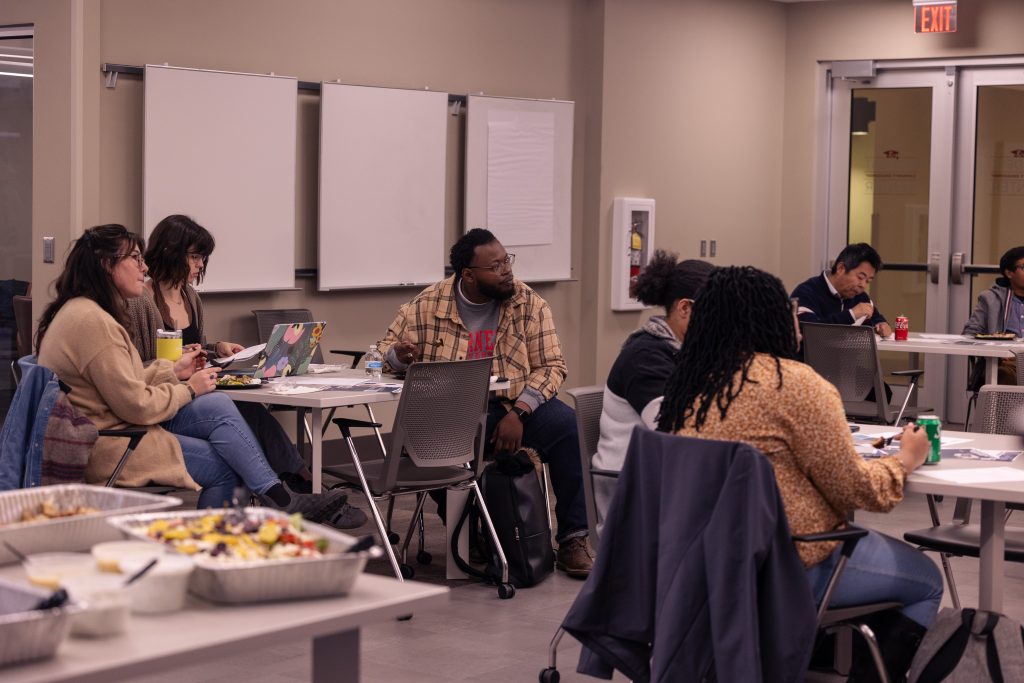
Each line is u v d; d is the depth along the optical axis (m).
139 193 6.32
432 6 7.55
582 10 8.50
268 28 6.77
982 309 7.66
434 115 7.48
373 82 7.27
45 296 6.18
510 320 5.30
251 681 3.70
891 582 3.02
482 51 7.87
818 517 2.90
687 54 9.09
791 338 3.00
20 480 3.95
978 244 9.35
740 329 2.95
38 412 3.95
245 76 6.58
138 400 4.20
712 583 2.67
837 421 2.87
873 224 9.70
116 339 4.24
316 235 7.05
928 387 9.50
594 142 8.55
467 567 4.95
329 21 7.04
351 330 7.28
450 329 5.27
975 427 4.30
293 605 1.91
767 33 9.66
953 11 8.87
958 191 9.38
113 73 6.15
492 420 5.21
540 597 4.73
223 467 4.41
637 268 8.77
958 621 3.10
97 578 1.84
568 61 8.44
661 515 2.83
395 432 4.42
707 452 2.73
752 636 2.61
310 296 7.07
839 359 6.38
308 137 7.01
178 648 1.69
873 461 3.01
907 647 3.14
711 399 2.93
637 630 2.93
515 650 4.08
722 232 9.49
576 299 8.61
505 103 7.90
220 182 6.52
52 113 6.09
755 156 9.69
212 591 1.90
